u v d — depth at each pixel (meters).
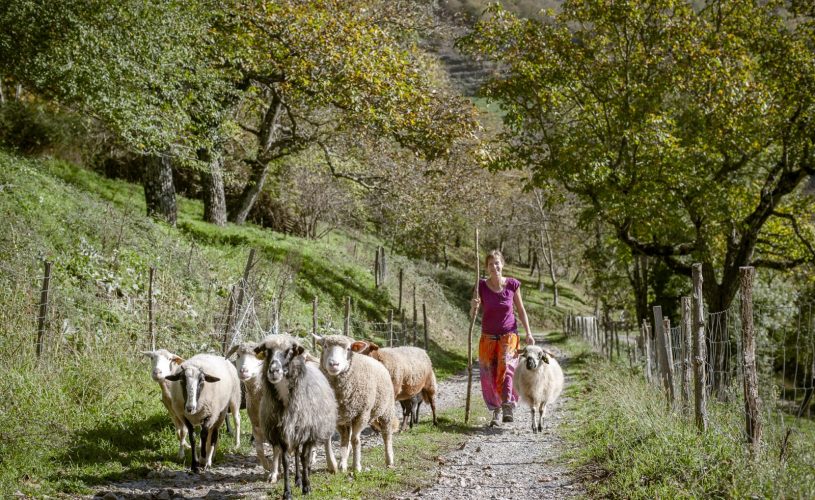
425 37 29.16
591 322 34.72
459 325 32.97
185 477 7.21
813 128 18.38
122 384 10.04
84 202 17.67
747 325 6.18
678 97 21.08
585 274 53.28
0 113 21.44
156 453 7.94
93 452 7.54
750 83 18.48
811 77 18.16
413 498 6.40
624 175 19.25
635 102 19.84
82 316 11.59
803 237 21.25
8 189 15.38
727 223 19.28
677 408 8.29
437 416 11.66
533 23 20.75
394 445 8.93
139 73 16.00
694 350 7.34
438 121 20.94
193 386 7.20
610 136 19.80
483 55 21.20
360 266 31.23
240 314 13.66
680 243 21.33
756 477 5.52
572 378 18.58
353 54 19.50
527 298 56.59
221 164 27.69
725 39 19.20
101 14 15.13
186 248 18.72
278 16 19.91
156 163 22.11
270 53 20.52
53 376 9.20
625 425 8.29
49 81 15.61
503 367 10.53
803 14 19.11
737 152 19.95
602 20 19.55
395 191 30.38
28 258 12.38
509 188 51.28
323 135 28.38
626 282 36.06
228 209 33.94
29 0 14.32
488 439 9.62
